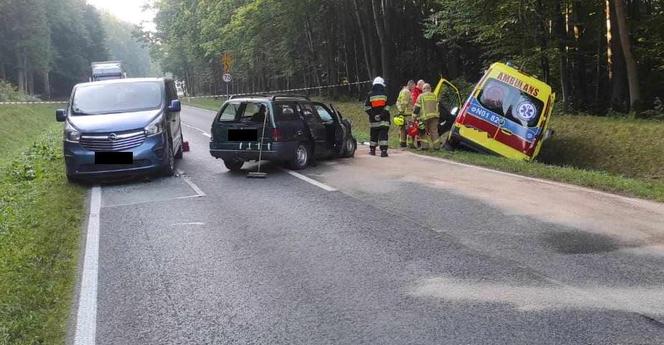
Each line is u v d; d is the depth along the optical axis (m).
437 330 4.59
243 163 13.70
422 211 8.52
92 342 4.61
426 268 6.04
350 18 32.56
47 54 77.00
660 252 6.42
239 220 8.34
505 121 14.58
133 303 5.39
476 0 19.39
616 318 4.75
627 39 17.16
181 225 8.17
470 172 12.10
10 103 35.28
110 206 9.61
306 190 10.43
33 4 73.25
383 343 4.40
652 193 9.47
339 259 6.42
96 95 12.67
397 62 31.02
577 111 19.67
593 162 15.08
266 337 4.58
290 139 12.50
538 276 5.73
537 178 11.33
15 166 13.64
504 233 7.27
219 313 5.09
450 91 18.30
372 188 10.42
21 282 5.85
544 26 19.81
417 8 29.88
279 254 6.68
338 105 31.25
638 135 15.12
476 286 5.50
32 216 8.73
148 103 12.57
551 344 4.32
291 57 38.28
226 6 39.69
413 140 16.73
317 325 4.77
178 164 14.41
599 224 7.63
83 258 6.79
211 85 71.38
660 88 19.62
